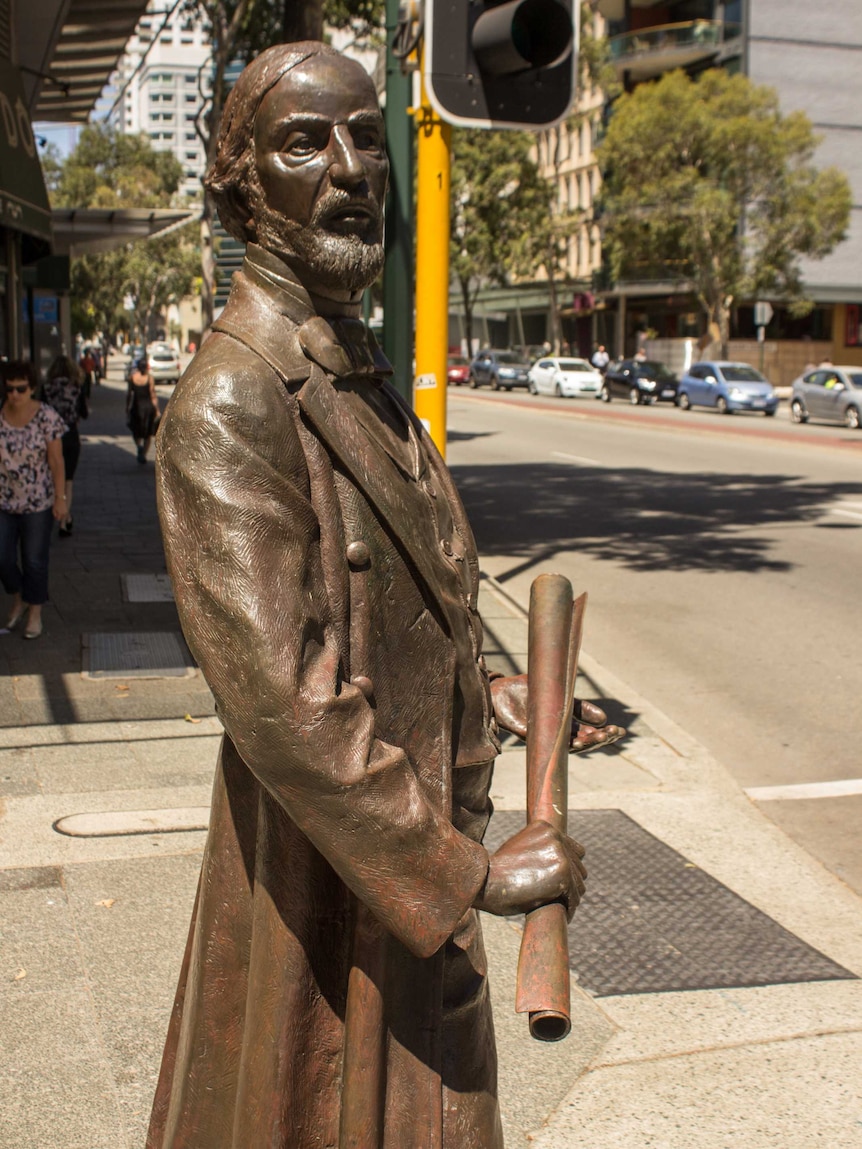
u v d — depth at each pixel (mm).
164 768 5562
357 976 1664
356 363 1695
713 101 42625
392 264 7234
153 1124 1948
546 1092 3328
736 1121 3219
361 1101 1648
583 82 54375
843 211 43906
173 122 140000
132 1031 3471
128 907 4191
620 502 16188
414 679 1709
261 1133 1676
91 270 59781
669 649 8555
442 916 1527
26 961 3822
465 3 5551
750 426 30953
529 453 23609
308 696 1487
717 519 14633
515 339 74938
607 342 63094
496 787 5688
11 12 13062
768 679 7840
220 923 1771
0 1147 2982
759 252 44469
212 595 1503
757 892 4680
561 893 1587
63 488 7762
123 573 10062
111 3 15148
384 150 1700
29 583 7727
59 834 4777
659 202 43344
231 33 20047
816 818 5566
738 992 3885
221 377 1562
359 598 1640
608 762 6078
